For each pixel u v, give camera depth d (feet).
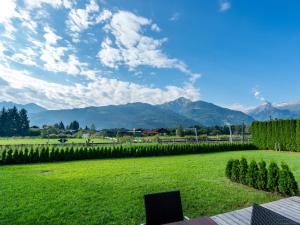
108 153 72.59
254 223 9.07
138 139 161.38
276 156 69.67
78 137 276.62
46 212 21.48
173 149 83.05
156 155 79.87
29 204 23.58
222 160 61.62
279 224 8.48
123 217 20.49
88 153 69.56
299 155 72.23
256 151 90.38
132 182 33.68
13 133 356.59
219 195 26.96
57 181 34.55
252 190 29.35
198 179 35.78
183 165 52.13
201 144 90.53
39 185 31.83
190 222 10.63
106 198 25.73
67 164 56.65
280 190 27.17
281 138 88.99
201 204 23.75
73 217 20.40
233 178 34.32
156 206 12.34
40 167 51.19
